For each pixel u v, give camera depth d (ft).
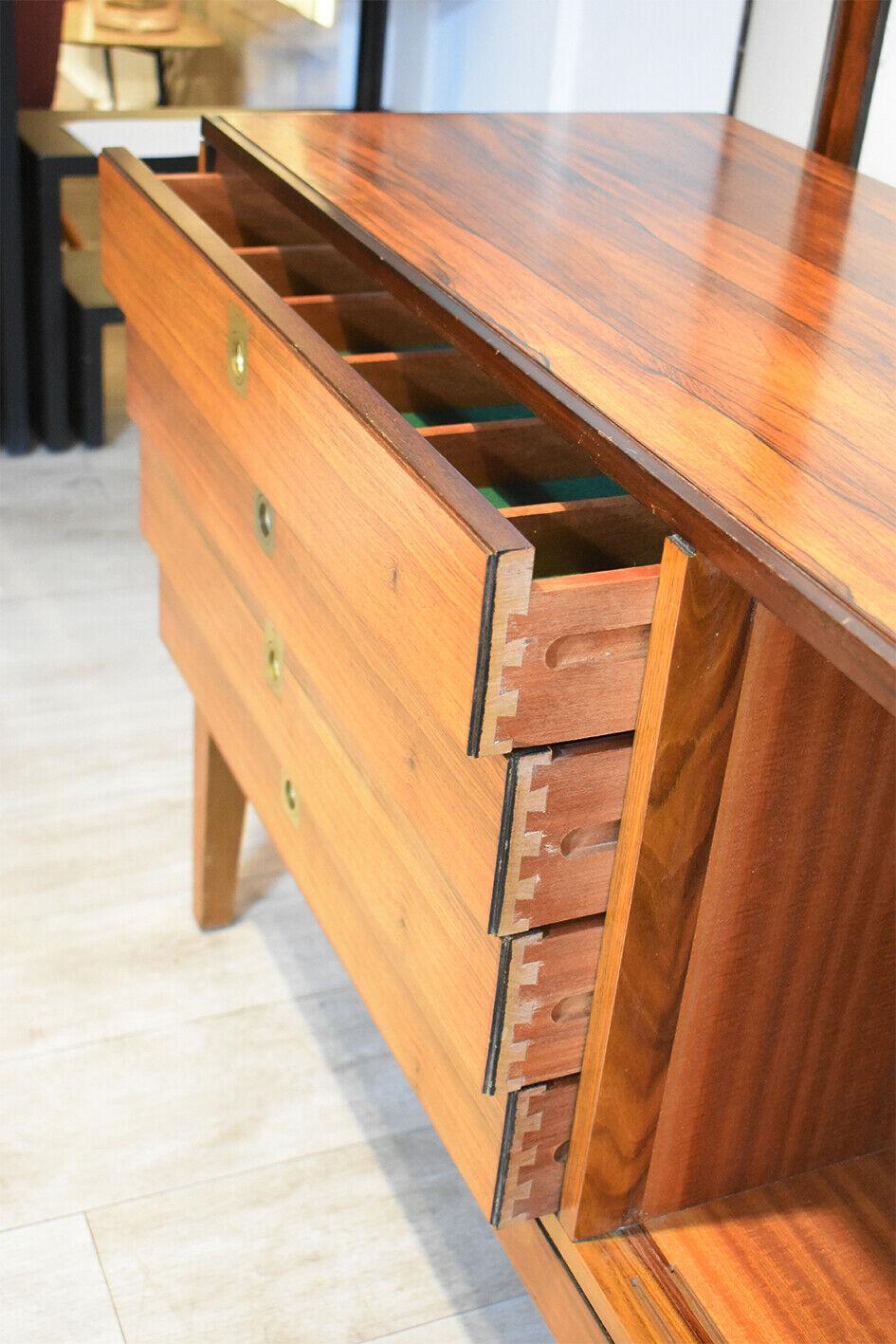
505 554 1.88
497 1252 3.59
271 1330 3.34
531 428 2.77
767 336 2.50
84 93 6.72
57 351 6.91
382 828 2.66
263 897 4.67
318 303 3.32
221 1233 3.56
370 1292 3.46
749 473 2.02
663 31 4.62
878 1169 2.80
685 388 2.27
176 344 3.17
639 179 3.34
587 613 1.97
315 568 2.69
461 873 2.32
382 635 2.35
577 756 2.10
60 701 5.43
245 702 3.44
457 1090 2.60
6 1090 3.89
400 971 2.73
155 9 6.66
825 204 3.27
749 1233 2.63
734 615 1.99
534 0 5.71
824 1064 2.62
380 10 7.07
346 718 2.70
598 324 2.48
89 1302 3.37
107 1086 3.93
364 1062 4.09
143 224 3.24
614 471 2.08
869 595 1.75
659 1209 2.64
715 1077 2.50
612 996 2.30
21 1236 3.51
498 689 1.99
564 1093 2.44
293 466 2.61
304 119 3.63
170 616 4.00
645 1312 2.46
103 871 4.68
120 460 7.19
